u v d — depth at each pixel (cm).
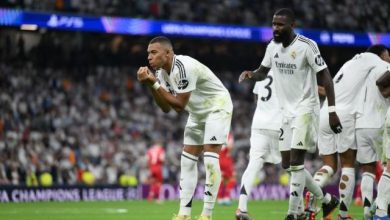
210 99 1260
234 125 3981
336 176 3241
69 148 3228
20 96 3553
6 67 3722
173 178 3434
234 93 4334
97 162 3319
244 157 3712
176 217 1281
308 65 1222
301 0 4350
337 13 4384
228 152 2508
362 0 4512
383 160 1262
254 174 1385
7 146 3114
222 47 4438
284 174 3316
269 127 1415
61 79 3834
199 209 2203
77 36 4028
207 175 1248
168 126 3791
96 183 3153
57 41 3981
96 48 4088
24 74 3741
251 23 4062
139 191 3100
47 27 3328
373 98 1327
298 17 4247
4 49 3853
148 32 3581
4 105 3441
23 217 1891
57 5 3566
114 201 2880
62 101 3672
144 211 2183
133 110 3828
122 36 4109
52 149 3234
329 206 1385
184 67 1196
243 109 4175
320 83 1328
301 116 1220
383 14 4541
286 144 1265
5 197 2775
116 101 3850
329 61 4606
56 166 3117
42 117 3484
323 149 1395
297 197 1242
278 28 1207
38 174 3053
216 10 4041
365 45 4028
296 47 1209
